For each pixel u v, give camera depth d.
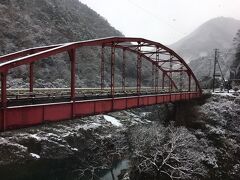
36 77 78.62
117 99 32.06
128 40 37.03
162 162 38.56
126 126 62.31
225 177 41.91
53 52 21.77
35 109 20.91
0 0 97.38
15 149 44.81
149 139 42.59
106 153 47.00
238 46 106.88
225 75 127.38
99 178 41.25
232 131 55.34
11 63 18.19
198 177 39.66
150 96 41.62
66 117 23.95
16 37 89.19
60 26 117.50
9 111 18.92
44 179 39.78
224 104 61.03
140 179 38.22
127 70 132.00
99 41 29.52
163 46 49.16
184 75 127.56
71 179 40.41
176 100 52.34
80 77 98.81
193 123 54.69
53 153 47.75
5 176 39.41
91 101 27.11
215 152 47.19
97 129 58.06
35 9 115.06
